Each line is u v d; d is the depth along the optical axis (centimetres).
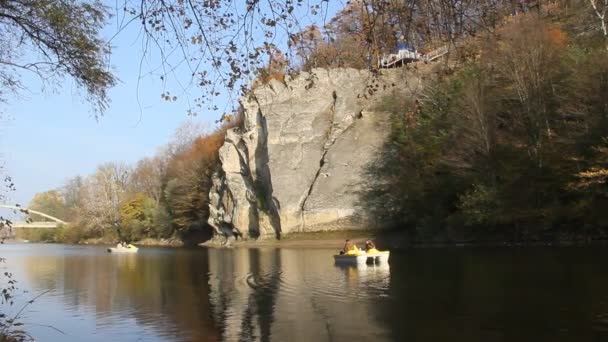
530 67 4259
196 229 8962
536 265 2673
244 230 7156
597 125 3753
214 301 2312
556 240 4044
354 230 6141
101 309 2222
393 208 5906
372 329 1602
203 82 898
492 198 4334
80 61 1195
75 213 11950
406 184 5659
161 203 10212
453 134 4953
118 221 10688
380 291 2248
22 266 4659
